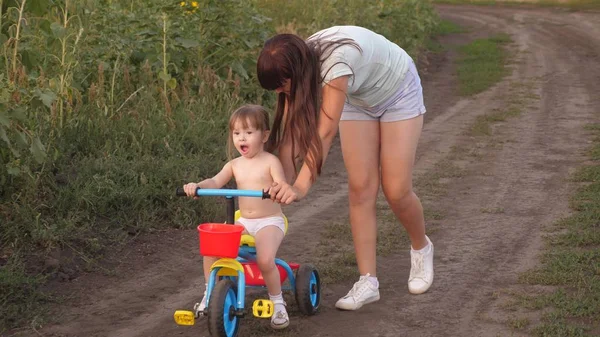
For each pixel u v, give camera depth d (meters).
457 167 12.38
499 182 11.42
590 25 40.12
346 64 5.76
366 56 6.03
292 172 6.27
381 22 24.16
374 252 6.90
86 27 11.74
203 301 5.90
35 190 8.38
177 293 7.23
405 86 6.48
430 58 27.86
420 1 30.67
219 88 13.16
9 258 7.48
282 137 6.19
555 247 8.33
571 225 9.08
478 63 26.77
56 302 6.89
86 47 11.73
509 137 14.83
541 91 20.94
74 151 9.90
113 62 12.34
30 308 6.69
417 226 6.97
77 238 8.08
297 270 6.54
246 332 6.27
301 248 8.53
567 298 6.70
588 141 14.34
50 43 10.40
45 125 9.61
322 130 5.77
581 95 20.19
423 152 13.58
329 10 21.73
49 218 8.21
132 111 11.01
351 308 6.71
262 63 5.66
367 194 6.78
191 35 12.98
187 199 9.31
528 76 23.83
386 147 6.58
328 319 6.55
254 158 6.20
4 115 7.70
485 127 15.77
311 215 9.92
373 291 6.85
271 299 6.16
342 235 8.95
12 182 8.29
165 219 9.19
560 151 13.53
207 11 13.46
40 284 7.17
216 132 11.84
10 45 9.94
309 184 5.81
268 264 5.99
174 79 12.02
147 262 8.00
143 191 9.08
